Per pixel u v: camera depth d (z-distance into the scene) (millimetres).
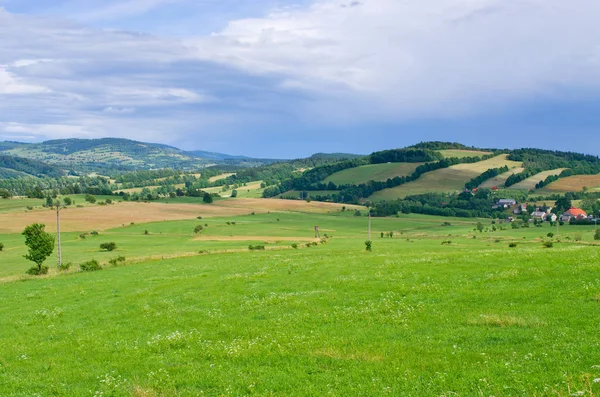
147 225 162625
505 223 199625
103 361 20609
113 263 70625
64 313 32219
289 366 17609
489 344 18266
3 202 195250
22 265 83625
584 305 22188
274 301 29953
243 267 50688
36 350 23125
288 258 60219
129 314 30234
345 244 111750
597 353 15773
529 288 26609
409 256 49594
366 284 32562
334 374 16438
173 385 16594
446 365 16234
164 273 52000
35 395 16812
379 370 16344
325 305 27875
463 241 129000
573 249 41719
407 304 26141
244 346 20594
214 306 30375
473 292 27266
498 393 13336
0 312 35188
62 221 159375
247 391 15695
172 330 25172
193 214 193000
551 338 18031
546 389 13203
